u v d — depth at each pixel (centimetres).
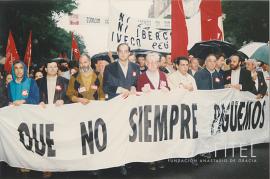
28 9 923
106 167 539
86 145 534
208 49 675
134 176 554
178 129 578
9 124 517
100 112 536
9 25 903
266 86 694
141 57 623
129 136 549
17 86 535
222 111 625
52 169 530
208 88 619
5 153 520
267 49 743
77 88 538
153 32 588
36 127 522
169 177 549
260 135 684
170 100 570
